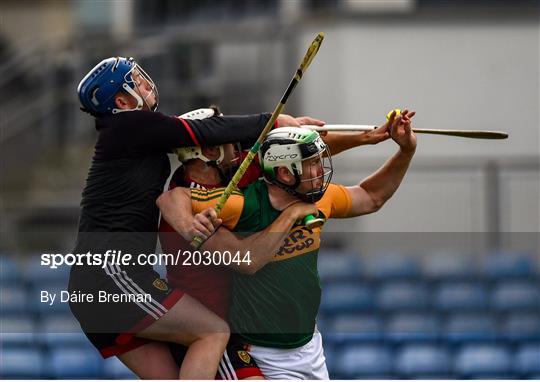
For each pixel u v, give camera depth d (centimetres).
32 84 4453
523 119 3822
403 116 1697
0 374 3203
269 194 1619
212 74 4097
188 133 1587
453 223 3397
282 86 3934
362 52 3822
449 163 3428
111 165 1608
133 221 1608
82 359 3219
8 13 5250
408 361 3231
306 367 1675
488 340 3278
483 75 3828
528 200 3375
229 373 1625
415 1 3988
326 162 3234
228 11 4444
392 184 1753
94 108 1622
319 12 3906
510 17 3838
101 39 4388
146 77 1656
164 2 4575
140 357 1633
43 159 4275
